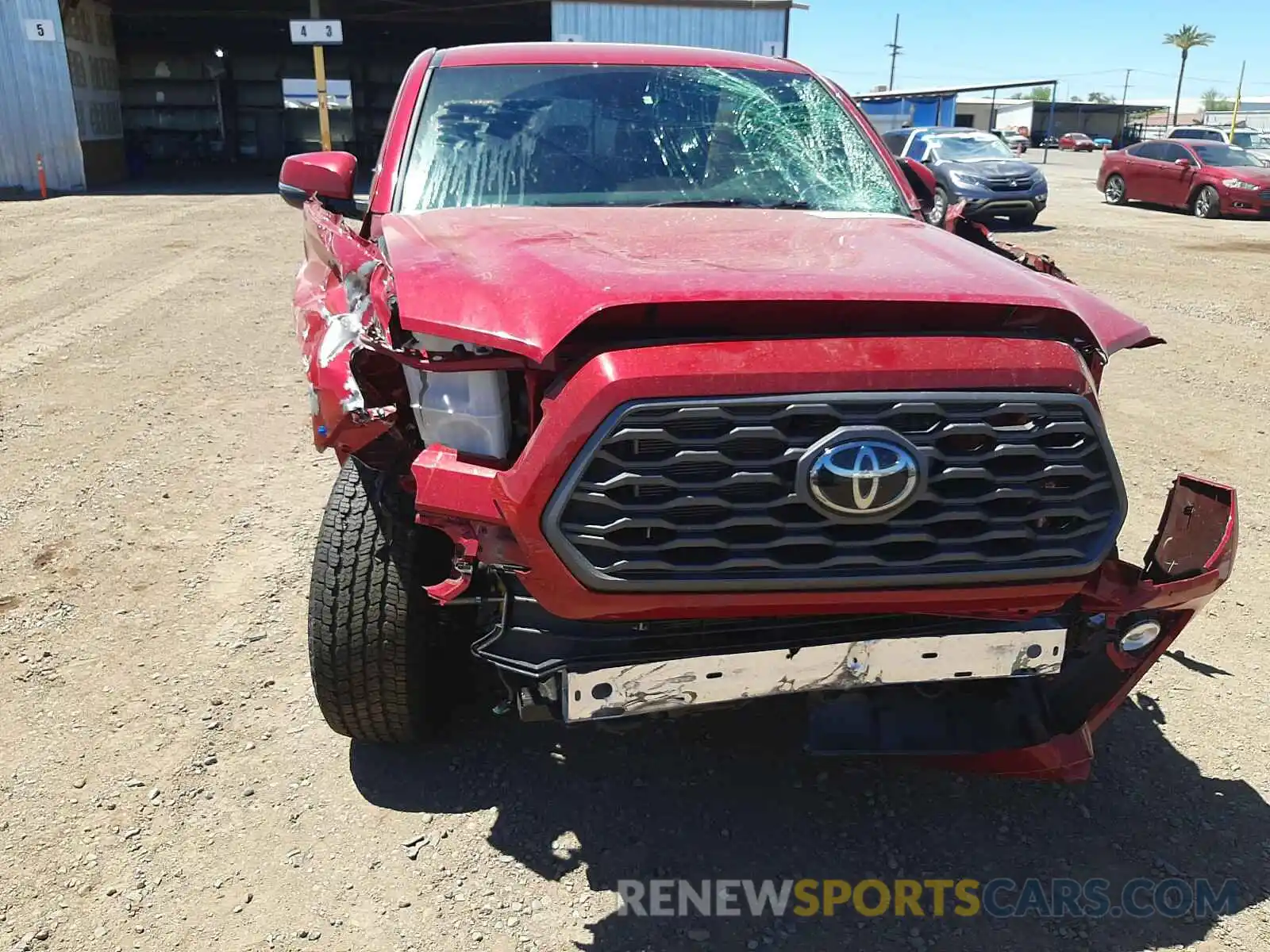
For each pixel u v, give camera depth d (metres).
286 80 25.05
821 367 2.00
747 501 2.02
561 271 2.23
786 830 2.70
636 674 2.17
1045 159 41.78
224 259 11.98
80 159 22.62
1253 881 2.50
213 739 3.01
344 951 2.28
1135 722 3.15
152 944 2.29
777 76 3.93
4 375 6.79
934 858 2.60
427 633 2.71
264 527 4.46
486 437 2.14
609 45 3.96
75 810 2.71
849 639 2.23
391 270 2.40
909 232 2.93
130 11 28.08
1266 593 3.99
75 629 3.60
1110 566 2.39
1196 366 7.48
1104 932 2.35
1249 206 17.19
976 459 2.05
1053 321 2.21
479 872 2.53
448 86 3.61
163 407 6.16
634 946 2.31
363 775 2.88
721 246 2.59
